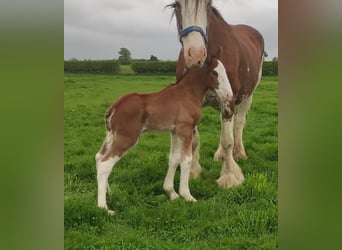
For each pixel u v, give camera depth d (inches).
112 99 406.0
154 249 129.8
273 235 135.2
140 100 170.2
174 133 179.0
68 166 214.8
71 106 372.8
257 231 139.2
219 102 192.4
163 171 201.6
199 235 139.5
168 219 148.8
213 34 187.8
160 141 273.6
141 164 216.7
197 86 181.6
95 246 130.4
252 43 246.4
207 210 157.0
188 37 164.7
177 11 171.9
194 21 164.7
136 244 132.6
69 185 184.4
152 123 172.2
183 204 161.6
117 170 205.3
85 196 170.1
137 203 166.1
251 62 221.8
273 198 165.3
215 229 142.3
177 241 136.2
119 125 164.9
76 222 144.5
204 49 163.5
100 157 170.1
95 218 145.4
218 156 235.8
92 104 384.2
